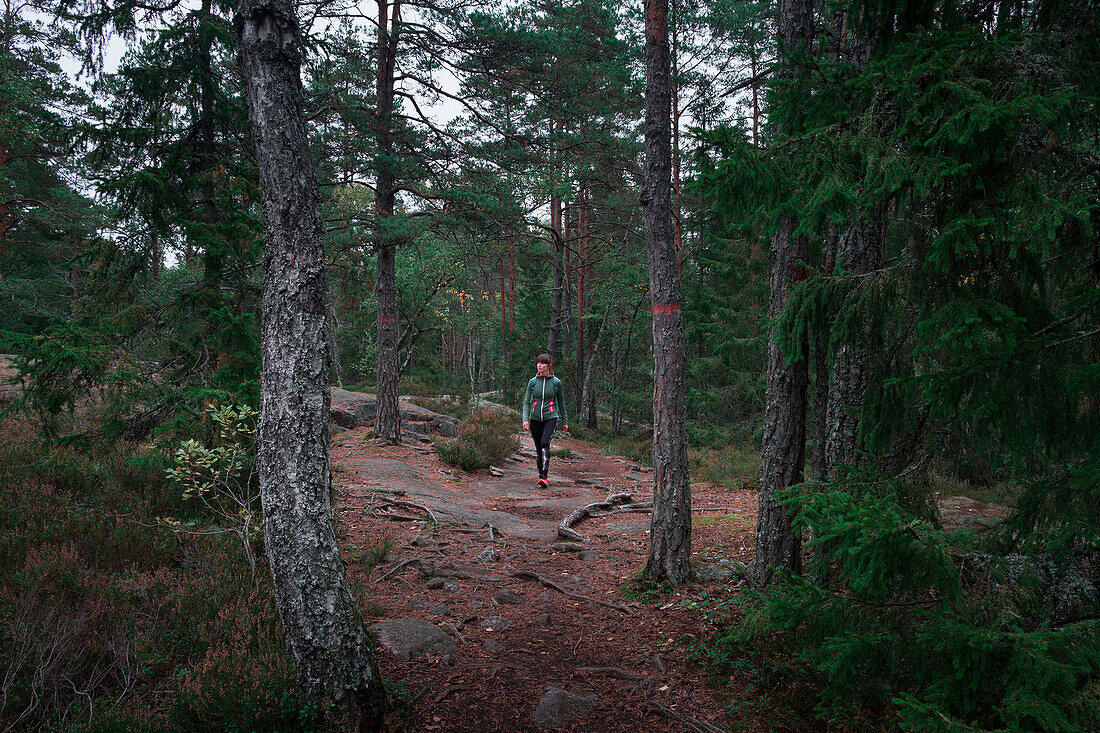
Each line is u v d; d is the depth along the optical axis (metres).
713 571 5.58
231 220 6.79
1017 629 2.09
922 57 2.55
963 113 2.27
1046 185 2.30
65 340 5.60
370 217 12.80
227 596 3.99
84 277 6.66
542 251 24.92
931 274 2.76
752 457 15.03
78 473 5.45
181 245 6.84
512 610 4.95
